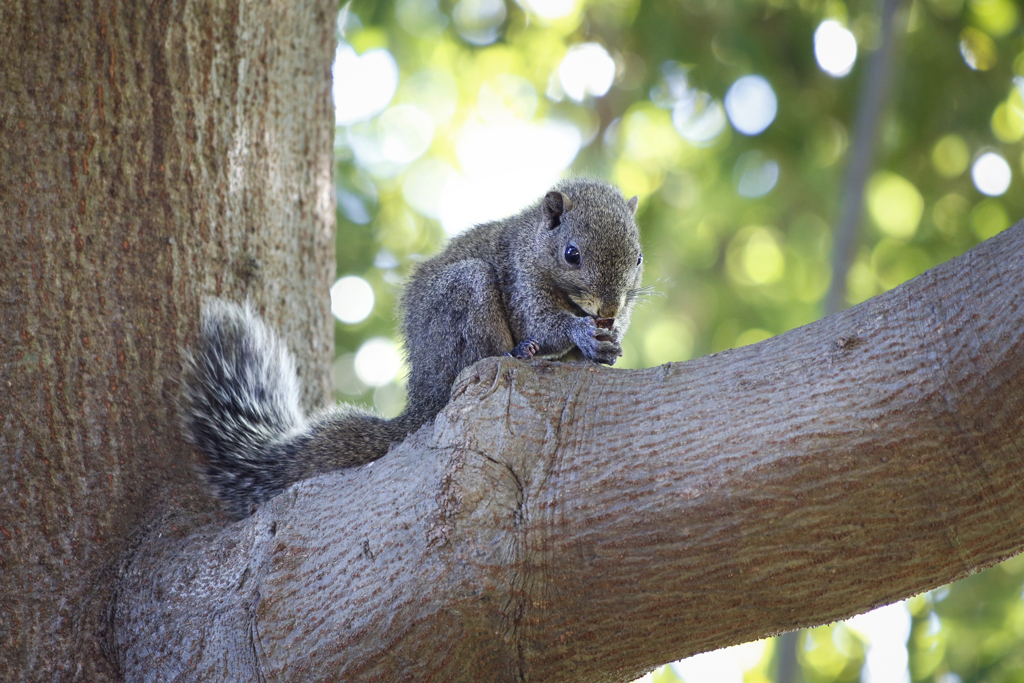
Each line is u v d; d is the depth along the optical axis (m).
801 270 19.83
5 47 8.27
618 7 19.53
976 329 5.93
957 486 5.96
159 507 8.25
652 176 20.59
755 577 6.23
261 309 9.52
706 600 6.32
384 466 7.38
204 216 9.09
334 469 9.08
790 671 11.89
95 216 8.48
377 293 18.12
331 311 10.66
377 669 6.64
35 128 8.32
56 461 8.02
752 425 6.33
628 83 20.02
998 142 18.03
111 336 8.44
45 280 8.22
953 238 18.30
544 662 6.61
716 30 17.33
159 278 8.77
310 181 10.34
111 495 8.13
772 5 17.50
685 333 19.84
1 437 7.93
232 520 8.46
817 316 18.36
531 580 6.48
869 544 6.11
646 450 6.51
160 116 8.83
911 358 6.09
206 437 8.89
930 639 14.33
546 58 20.81
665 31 17.41
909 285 6.35
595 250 10.55
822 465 6.12
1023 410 5.79
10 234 8.18
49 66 8.37
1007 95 17.36
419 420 10.05
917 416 5.99
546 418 6.89
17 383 8.02
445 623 6.52
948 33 17.38
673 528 6.30
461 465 6.76
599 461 6.59
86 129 8.46
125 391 8.44
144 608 7.59
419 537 6.70
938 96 17.33
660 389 6.78
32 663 7.59
